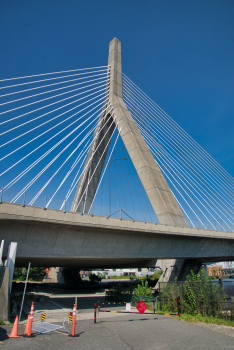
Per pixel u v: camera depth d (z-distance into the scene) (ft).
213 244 117.19
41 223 63.31
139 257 88.99
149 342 30.73
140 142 128.57
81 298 106.42
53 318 51.06
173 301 58.18
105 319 49.03
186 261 128.47
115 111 139.03
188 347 29.09
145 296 74.18
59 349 26.68
